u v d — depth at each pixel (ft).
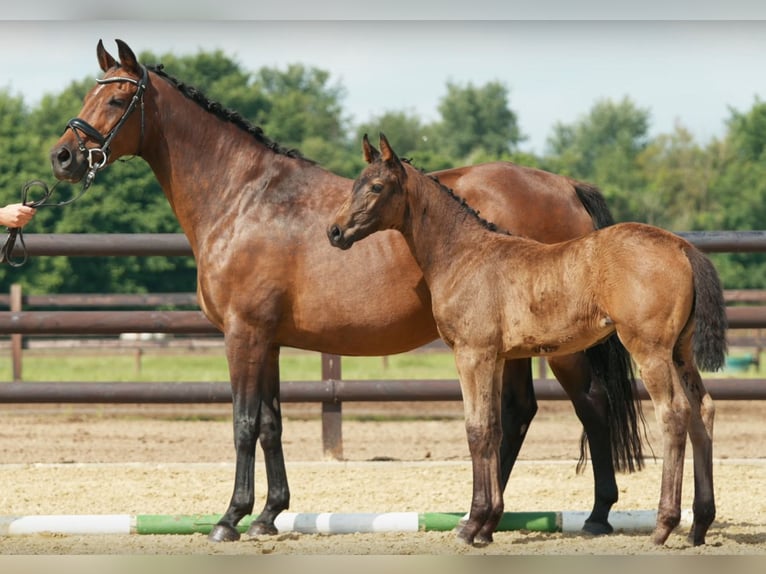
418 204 26.73
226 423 56.18
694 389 25.34
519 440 29.94
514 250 26.11
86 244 39.68
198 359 106.73
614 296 24.06
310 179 28.89
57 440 48.78
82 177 28.09
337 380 42.24
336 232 26.35
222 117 29.09
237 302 27.96
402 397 41.83
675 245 24.31
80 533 27.91
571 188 30.12
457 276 26.35
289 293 28.17
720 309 23.91
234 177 28.73
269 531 28.25
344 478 38.42
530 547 26.20
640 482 37.42
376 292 28.09
